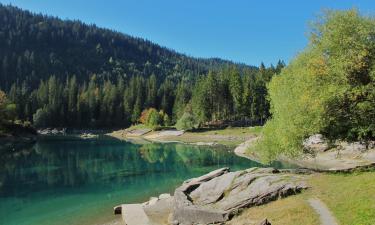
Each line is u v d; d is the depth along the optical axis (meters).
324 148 59.53
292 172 32.03
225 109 145.75
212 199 29.66
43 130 171.50
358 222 19.08
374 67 28.08
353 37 29.47
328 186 26.23
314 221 20.94
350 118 29.62
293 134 32.06
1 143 106.31
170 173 56.69
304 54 32.47
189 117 141.62
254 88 130.25
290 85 33.94
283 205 25.17
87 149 95.75
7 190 44.44
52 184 47.94
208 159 73.00
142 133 158.62
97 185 47.34
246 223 24.41
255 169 33.19
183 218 28.30
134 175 54.94
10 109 132.50
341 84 29.08
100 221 31.77
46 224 31.44
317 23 31.78
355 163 51.41
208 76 141.25
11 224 31.69
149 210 32.66
